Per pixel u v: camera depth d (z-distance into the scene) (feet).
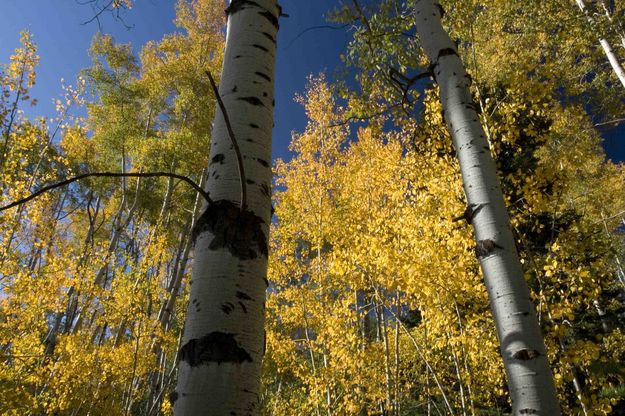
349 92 13.39
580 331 19.47
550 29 19.98
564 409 14.25
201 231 3.71
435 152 14.93
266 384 35.50
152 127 49.16
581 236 14.64
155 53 47.85
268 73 4.89
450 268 13.97
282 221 27.35
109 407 25.21
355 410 20.29
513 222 14.48
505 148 18.01
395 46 12.64
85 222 54.85
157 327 27.53
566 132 16.05
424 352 19.81
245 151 4.16
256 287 3.57
